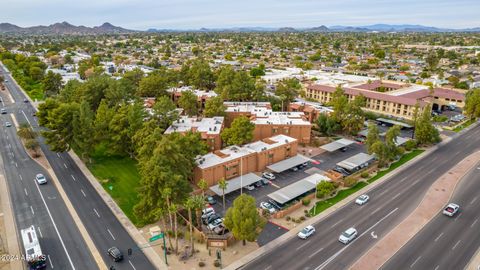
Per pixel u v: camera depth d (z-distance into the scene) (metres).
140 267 52.84
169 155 63.84
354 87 163.62
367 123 131.00
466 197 74.88
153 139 71.56
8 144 105.56
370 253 55.97
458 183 81.75
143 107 104.00
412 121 125.56
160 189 58.28
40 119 98.25
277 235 61.31
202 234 59.12
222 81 146.75
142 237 60.44
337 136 118.19
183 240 59.81
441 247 57.50
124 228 63.06
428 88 168.12
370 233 61.56
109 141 94.88
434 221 65.44
